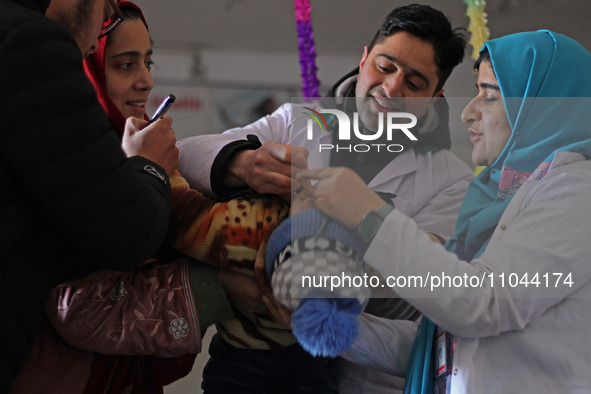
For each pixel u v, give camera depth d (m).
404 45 1.16
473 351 0.93
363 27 4.25
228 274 1.02
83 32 0.88
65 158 0.75
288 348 1.09
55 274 0.83
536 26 4.27
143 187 0.83
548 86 1.01
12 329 0.74
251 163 0.98
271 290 0.97
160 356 1.04
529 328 0.92
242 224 0.99
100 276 0.98
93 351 1.02
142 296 1.00
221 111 4.54
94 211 0.77
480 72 1.08
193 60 4.54
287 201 0.99
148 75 1.37
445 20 1.22
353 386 1.23
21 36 0.72
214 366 1.12
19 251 0.76
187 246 1.00
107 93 1.33
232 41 4.55
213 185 1.04
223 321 1.07
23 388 0.98
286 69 4.59
